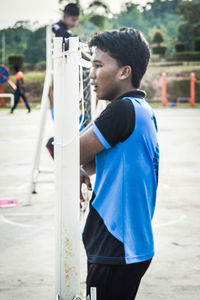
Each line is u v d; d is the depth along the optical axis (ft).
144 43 6.42
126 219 6.13
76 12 21.07
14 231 16.03
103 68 6.33
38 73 135.85
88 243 6.34
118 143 6.16
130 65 6.32
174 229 16.15
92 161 7.19
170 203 19.83
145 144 6.23
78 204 6.47
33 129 51.96
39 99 117.60
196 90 118.21
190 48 199.00
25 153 34.60
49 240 15.08
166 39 205.46
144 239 6.26
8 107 100.12
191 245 14.48
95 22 162.20
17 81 79.46
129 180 6.15
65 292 6.54
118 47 6.25
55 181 6.47
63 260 6.49
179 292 11.17
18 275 12.25
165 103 96.27
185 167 28.50
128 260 6.08
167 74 122.52
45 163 30.32
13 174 26.71
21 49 207.92
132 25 265.13
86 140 6.20
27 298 10.88
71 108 6.36
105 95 6.45
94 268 6.20
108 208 6.19
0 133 48.06
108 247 6.12
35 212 18.53
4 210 18.85
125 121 6.06
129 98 6.24
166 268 12.66
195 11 193.98
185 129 50.14
